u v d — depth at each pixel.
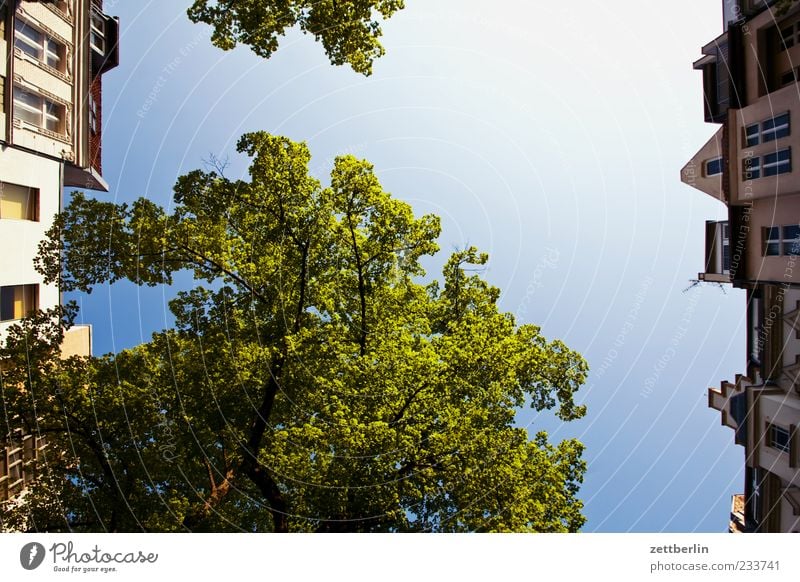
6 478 17.45
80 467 15.61
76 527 14.96
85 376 15.44
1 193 16.77
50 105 18.95
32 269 18.00
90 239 15.77
